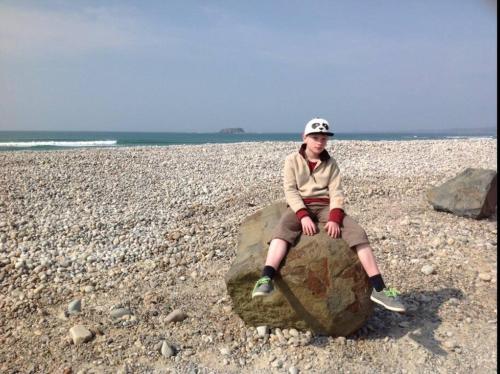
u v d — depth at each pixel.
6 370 3.28
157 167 11.57
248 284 3.50
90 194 8.59
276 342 3.49
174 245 5.89
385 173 9.96
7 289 4.66
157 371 3.22
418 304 4.01
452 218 6.29
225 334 3.63
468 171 6.65
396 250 5.17
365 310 3.45
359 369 3.22
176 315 3.86
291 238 3.38
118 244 6.02
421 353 3.35
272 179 9.89
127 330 3.74
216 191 8.81
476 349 3.36
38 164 11.45
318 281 3.36
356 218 6.49
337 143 15.98
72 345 3.54
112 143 34.62
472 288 4.23
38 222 6.84
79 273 5.07
